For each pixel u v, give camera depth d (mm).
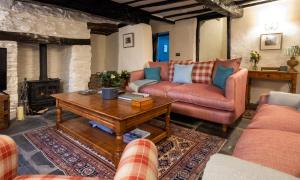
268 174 570
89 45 4641
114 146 1969
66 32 4156
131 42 5129
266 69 4199
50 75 4543
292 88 3711
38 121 3012
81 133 2262
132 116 1805
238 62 3053
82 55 4500
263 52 4277
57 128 2633
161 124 2906
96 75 5039
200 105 2818
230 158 673
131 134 2191
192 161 1917
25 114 3344
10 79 3312
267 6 4145
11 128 2713
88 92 2771
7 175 945
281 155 999
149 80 3709
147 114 2049
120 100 2322
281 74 3781
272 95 2100
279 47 4070
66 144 2244
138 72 3945
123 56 5418
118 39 5770
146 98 2193
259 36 4289
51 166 1818
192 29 5367
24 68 4047
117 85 4434
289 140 1165
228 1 3807
